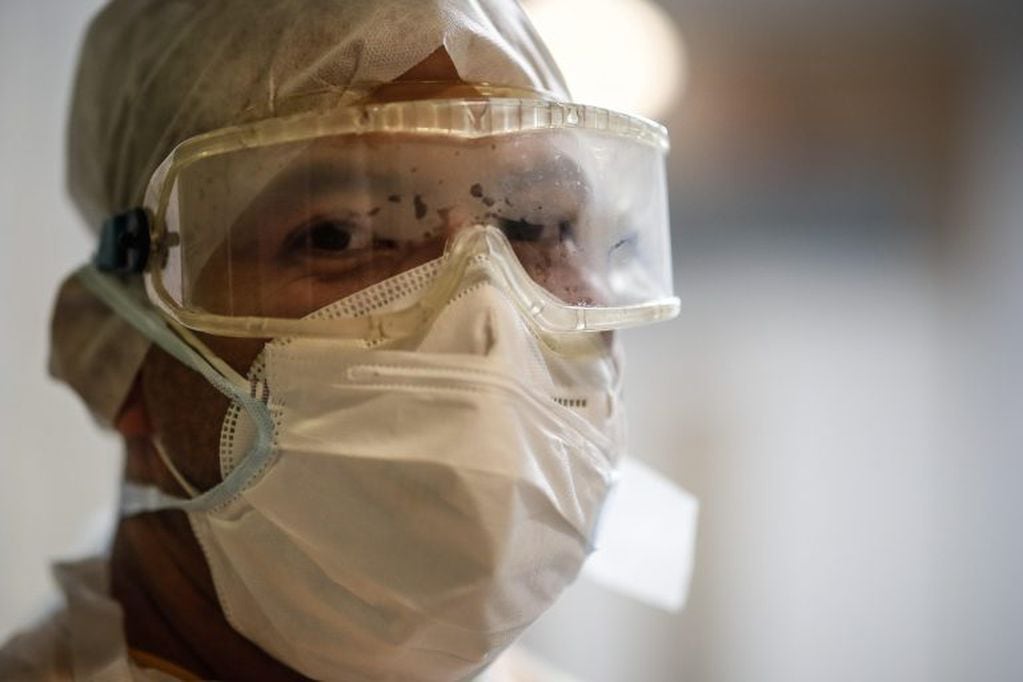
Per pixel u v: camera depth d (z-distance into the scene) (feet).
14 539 4.36
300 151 2.73
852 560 6.11
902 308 6.28
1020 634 5.92
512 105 2.78
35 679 3.07
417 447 2.56
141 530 3.26
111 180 3.49
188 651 3.12
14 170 4.32
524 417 2.64
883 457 6.18
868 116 6.29
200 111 3.03
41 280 4.36
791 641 6.06
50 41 4.34
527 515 2.60
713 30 6.03
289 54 2.89
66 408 4.45
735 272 6.38
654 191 3.29
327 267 2.74
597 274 3.03
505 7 3.14
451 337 2.63
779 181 6.33
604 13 5.19
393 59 2.84
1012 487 6.04
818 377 6.28
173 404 3.06
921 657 5.99
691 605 6.07
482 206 2.76
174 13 3.28
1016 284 6.16
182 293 2.89
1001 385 6.13
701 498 6.18
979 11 6.13
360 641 2.76
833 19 6.13
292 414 2.71
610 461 3.07
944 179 6.27
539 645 5.84
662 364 6.31
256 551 2.84
